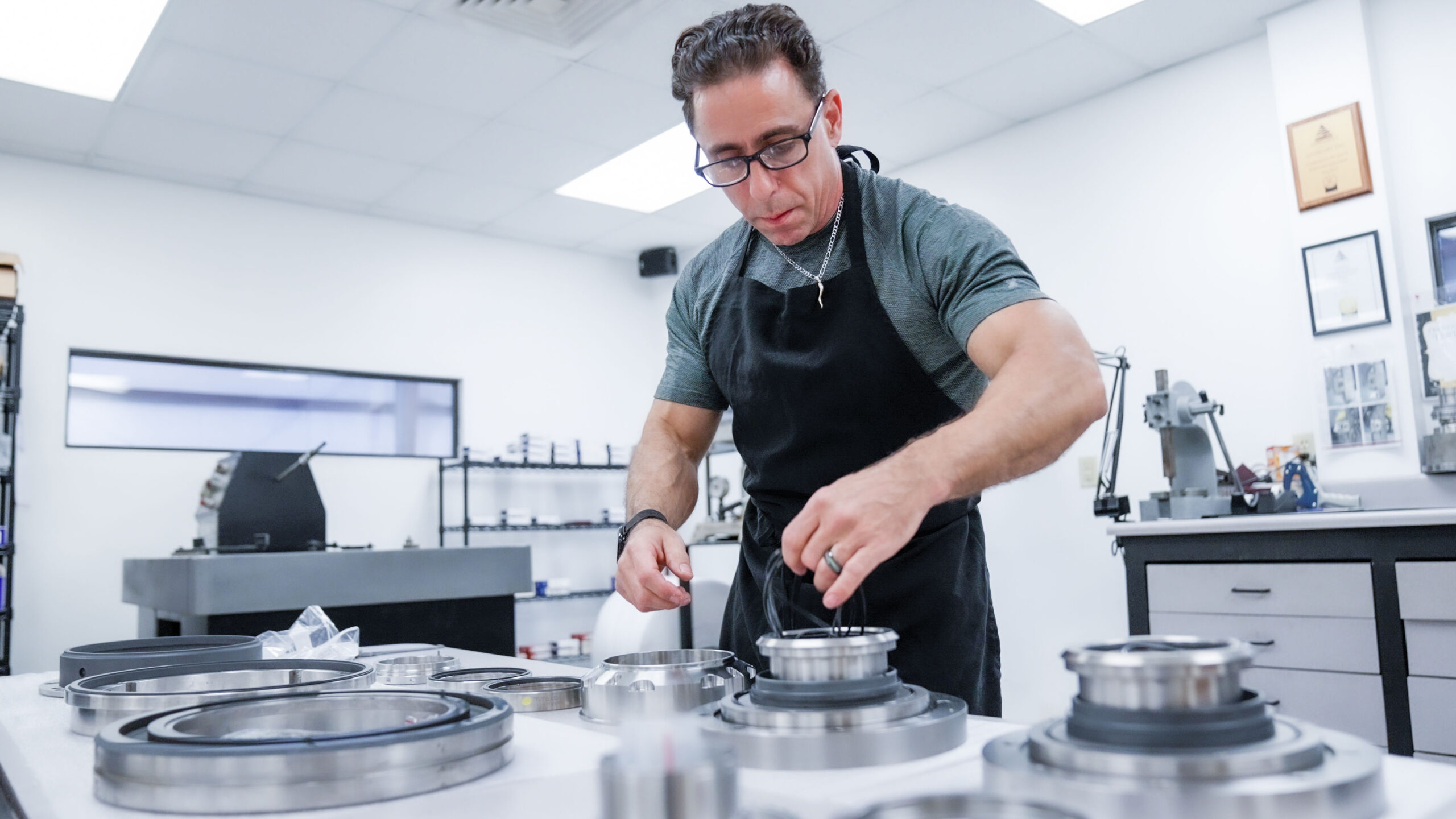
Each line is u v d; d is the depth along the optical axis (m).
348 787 0.40
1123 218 3.98
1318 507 2.92
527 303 5.83
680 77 1.00
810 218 1.03
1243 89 3.64
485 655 1.09
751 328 1.13
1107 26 3.53
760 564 1.15
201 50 3.47
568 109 4.06
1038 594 4.12
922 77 3.88
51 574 4.14
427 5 3.24
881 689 0.51
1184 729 0.37
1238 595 2.51
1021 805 0.33
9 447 3.86
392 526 5.15
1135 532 2.71
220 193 4.77
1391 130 3.25
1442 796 0.36
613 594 3.95
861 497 0.66
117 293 4.42
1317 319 3.32
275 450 5.02
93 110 3.86
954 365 1.06
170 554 4.42
